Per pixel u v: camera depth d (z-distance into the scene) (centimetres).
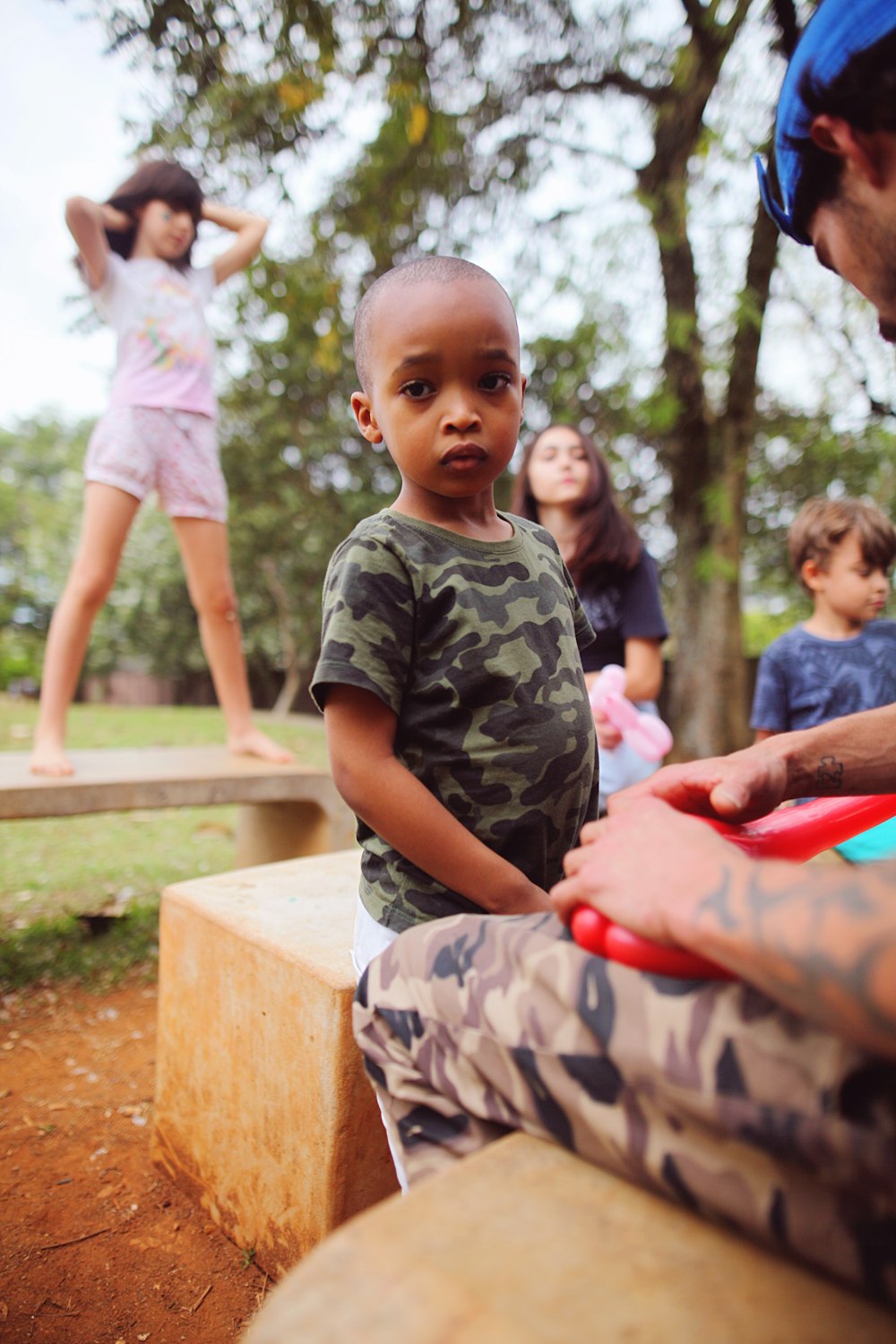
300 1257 128
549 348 677
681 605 618
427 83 507
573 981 64
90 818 444
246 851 315
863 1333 48
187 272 274
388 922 99
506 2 497
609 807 83
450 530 103
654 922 58
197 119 455
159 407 255
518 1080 66
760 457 751
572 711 103
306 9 416
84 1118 176
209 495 271
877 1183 48
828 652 237
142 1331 123
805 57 72
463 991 72
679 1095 55
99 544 246
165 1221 147
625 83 554
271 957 133
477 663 96
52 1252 138
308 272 584
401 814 92
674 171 528
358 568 96
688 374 569
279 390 1008
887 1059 50
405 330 95
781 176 81
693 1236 55
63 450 2662
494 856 93
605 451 647
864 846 99
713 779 87
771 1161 53
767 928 50
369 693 93
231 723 297
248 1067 138
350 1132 124
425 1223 56
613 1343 47
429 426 96
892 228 73
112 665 1834
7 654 1923
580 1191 60
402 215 605
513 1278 51
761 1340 47
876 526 232
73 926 276
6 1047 203
